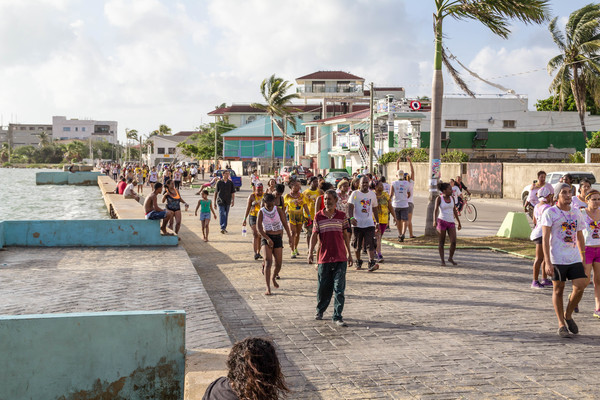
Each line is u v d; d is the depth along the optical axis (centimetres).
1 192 5100
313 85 7888
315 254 1316
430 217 1560
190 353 528
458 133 5081
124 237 1355
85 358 500
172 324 514
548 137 5197
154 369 514
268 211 937
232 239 1580
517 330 712
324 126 6450
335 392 513
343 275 742
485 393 512
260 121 8900
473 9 1466
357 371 567
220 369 489
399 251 1363
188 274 1017
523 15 1459
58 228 1334
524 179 3222
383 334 695
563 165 2964
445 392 514
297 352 626
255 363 237
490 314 788
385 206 1208
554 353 624
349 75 7950
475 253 1327
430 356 613
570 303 687
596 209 777
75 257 1197
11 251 1266
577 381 541
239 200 3231
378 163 4766
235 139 8775
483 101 5091
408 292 922
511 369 573
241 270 1115
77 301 809
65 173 6656
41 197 4475
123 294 855
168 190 1483
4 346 483
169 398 519
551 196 924
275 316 778
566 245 684
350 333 699
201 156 9975
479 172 3594
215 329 671
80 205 3691
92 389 503
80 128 19875
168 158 13000
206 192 1545
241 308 821
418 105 4991
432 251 1362
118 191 3048
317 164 6444
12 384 487
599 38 4106
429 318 767
